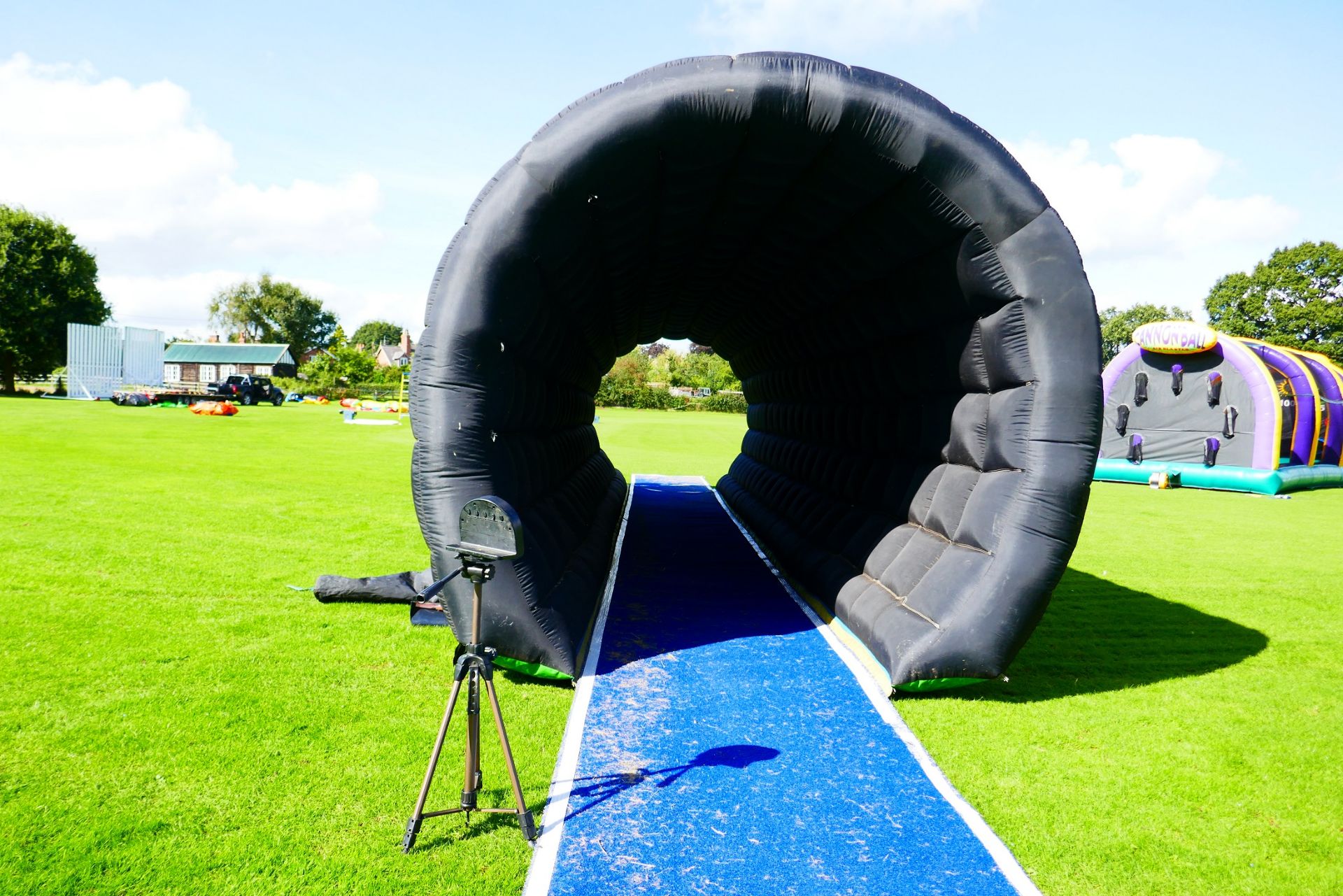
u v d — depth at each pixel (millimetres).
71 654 4699
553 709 4199
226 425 22469
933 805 3342
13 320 38969
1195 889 2883
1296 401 16438
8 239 38844
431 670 4664
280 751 3609
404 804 3193
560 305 5512
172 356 54781
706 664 4965
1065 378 4285
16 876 2689
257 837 2951
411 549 7773
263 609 5715
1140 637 5957
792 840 3041
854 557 6219
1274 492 14648
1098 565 8516
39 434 16891
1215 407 15852
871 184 4477
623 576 7344
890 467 6379
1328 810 3469
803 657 5152
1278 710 4559
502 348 4613
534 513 5363
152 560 6895
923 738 4031
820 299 6660
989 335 4547
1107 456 17359
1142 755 3938
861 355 6645
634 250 5969
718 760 3672
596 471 9695
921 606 4738
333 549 7648
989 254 4336
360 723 3916
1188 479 15820
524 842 2967
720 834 3066
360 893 2658
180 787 3285
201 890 2656
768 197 5211
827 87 4102
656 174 4668
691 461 19141
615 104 4195
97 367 39531
